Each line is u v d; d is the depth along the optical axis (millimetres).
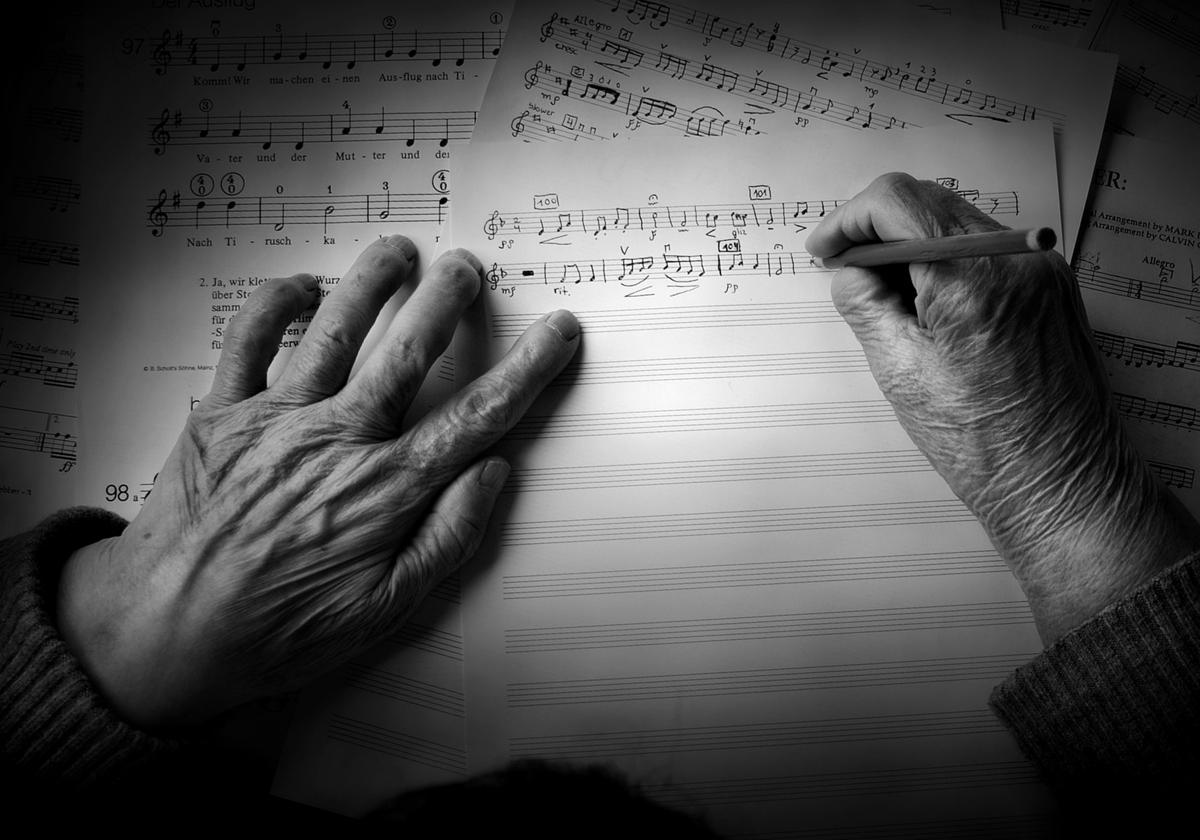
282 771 480
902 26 499
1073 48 496
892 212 442
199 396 496
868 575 482
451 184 490
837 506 483
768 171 490
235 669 453
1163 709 405
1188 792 403
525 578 483
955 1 503
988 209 489
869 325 460
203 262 499
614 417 485
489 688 481
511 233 488
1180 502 454
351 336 466
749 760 481
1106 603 433
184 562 446
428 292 468
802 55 499
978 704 480
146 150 502
